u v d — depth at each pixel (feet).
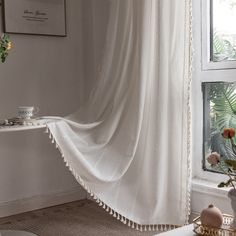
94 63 10.79
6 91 9.87
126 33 9.25
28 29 10.07
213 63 8.95
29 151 10.40
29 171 10.42
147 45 8.74
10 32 9.79
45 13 10.33
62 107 10.87
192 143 9.43
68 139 8.58
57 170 10.91
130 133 9.09
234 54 8.67
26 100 10.21
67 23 10.85
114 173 9.05
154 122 8.86
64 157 8.57
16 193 10.23
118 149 9.27
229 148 8.82
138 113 8.86
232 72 8.58
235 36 8.63
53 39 10.61
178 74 8.70
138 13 8.81
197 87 9.32
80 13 11.12
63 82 10.86
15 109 10.04
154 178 8.90
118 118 9.26
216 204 8.70
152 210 9.01
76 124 8.89
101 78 9.70
